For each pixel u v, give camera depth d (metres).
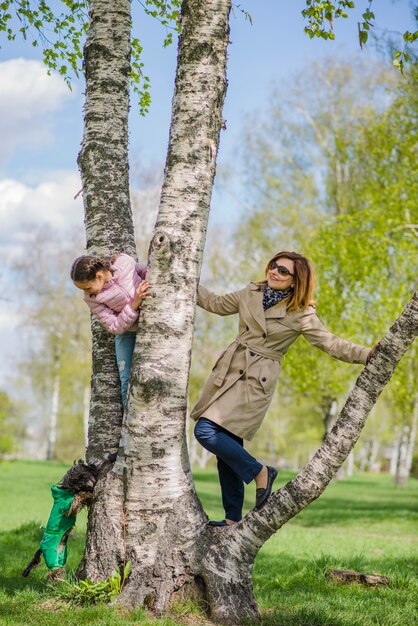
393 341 4.68
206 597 4.91
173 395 5.02
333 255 19.78
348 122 28.08
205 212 5.19
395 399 21.72
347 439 4.75
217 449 4.93
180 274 5.06
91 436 5.55
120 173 5.94
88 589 4.91
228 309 5.38
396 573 7.34
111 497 5.11
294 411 49.62
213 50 5.18
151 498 4.99
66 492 5.44
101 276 4.98
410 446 37.97
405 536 15.14
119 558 5.02
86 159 5.95
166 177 5.19
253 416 5.02
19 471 33.03
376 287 19.09
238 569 4.94
